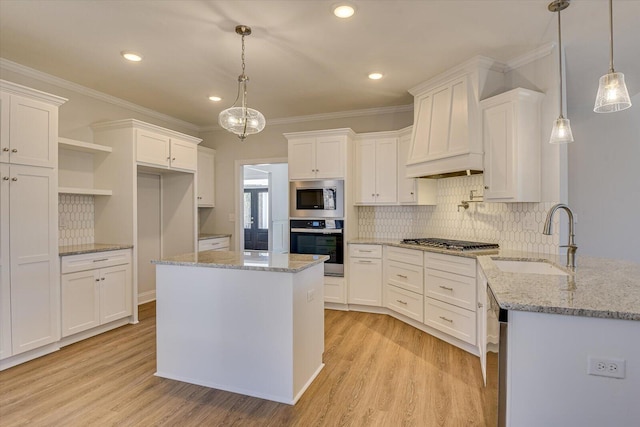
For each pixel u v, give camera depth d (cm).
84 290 334
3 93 270
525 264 264
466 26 262
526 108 292
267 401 229
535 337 134
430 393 239
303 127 518
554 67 289
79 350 311
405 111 464
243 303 239
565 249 286
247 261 254
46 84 359
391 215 467
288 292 228
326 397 235
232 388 242
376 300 423
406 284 383
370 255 425
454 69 333
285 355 229
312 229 446
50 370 271
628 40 284
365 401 229
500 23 257
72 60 322
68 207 378
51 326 302
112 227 396
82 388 244
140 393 238
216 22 258
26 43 289
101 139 400
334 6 237
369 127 483
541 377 134
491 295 167
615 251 416
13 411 215
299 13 246
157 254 501
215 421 207
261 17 251
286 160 529
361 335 352
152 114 488
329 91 404
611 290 154
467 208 384
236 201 559
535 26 262
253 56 314
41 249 295
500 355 140
